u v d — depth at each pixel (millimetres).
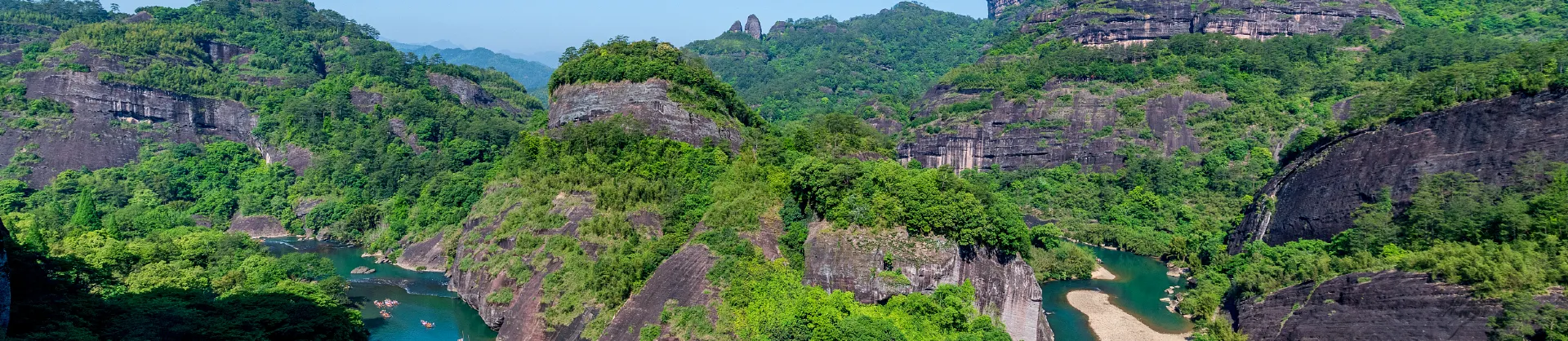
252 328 73438
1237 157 163500
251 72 199750
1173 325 98688
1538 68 101750
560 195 110688
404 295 108875
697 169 110688
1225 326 88812
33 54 184875
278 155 179500
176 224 148375
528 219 107188
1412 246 87125
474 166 162375
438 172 160625
